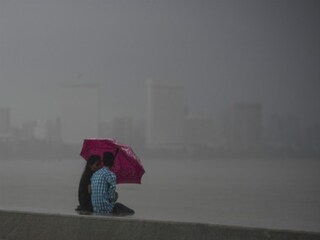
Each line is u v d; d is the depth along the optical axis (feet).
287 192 320.70
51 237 28.43
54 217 28.71
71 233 27.99
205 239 25.39
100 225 27.37
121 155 33.53
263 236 24.32
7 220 29.89
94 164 33.06
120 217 27.58
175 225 25.96
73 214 28.71
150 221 26.48
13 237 29.37
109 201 31.81
